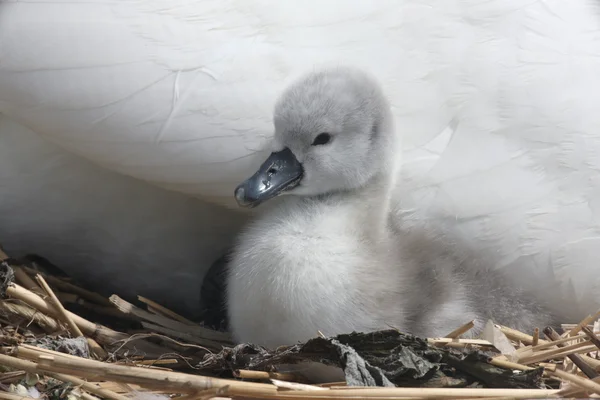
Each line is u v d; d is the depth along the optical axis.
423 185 8.37
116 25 8.10
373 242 8.46
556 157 8.24
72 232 9.24
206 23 8.16
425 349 7.84
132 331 8.98
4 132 8.73
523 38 8.42
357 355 7.70
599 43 8.49
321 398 7.50
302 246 8.26
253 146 8.22
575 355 7.94
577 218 8.27
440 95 8.35
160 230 9.15
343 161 8.44
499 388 7.74
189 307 9.59
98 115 8.12
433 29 8.42
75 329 8.41
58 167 8.84
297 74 8.26
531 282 8.50
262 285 8.19
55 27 8.11
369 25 8.41
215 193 8.48
